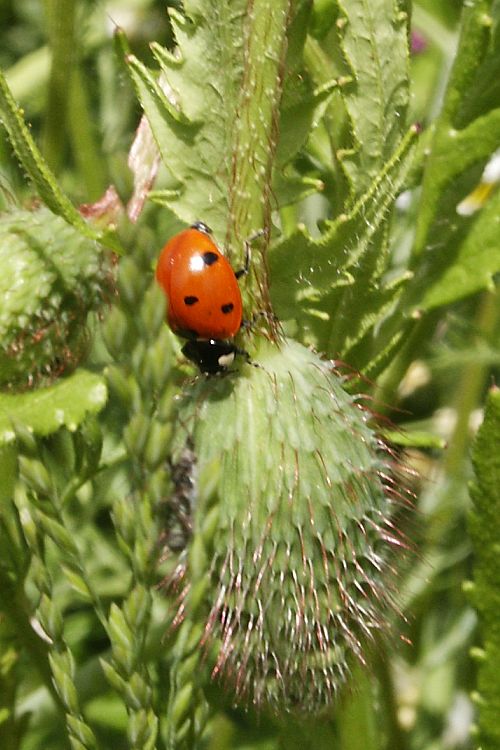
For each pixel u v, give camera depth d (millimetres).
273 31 133
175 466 129
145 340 122
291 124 135
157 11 178
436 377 172
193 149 134
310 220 161
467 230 143
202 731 128
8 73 180
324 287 137
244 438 130
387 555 134
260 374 131
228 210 134
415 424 169
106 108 176
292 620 131
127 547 126
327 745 142
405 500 135
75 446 142
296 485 130
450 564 163
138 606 126
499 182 161
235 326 130
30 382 139
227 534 130
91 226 138
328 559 131
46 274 138
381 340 144
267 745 155
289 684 132
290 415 131
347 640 133
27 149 130
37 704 155
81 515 165
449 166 141
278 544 130
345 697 136
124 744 161
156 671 151
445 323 168
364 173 140
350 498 131
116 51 138
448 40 164
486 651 135
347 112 139
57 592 165
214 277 130
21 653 148
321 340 141
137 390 123
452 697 162
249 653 131
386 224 139
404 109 140
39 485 128
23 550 139
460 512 165
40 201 141
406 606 151
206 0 133
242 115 133
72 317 139
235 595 130
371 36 139
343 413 132
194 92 134
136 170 139
